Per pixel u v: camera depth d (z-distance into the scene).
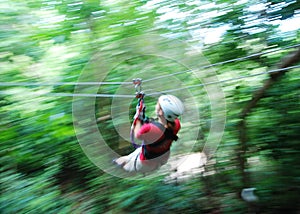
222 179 4.75
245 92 4.99
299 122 4.58
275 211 4.62
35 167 4.48
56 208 3.96
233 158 4.80
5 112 4.59
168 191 4.40
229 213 4.55
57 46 5.21
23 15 5.38
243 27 5.20
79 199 4.22
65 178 4.53
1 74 4.86
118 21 5.34
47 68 5.02
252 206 4.62
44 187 4.05
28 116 4.61
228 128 4.88
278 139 4.68
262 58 5.13
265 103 4.83
